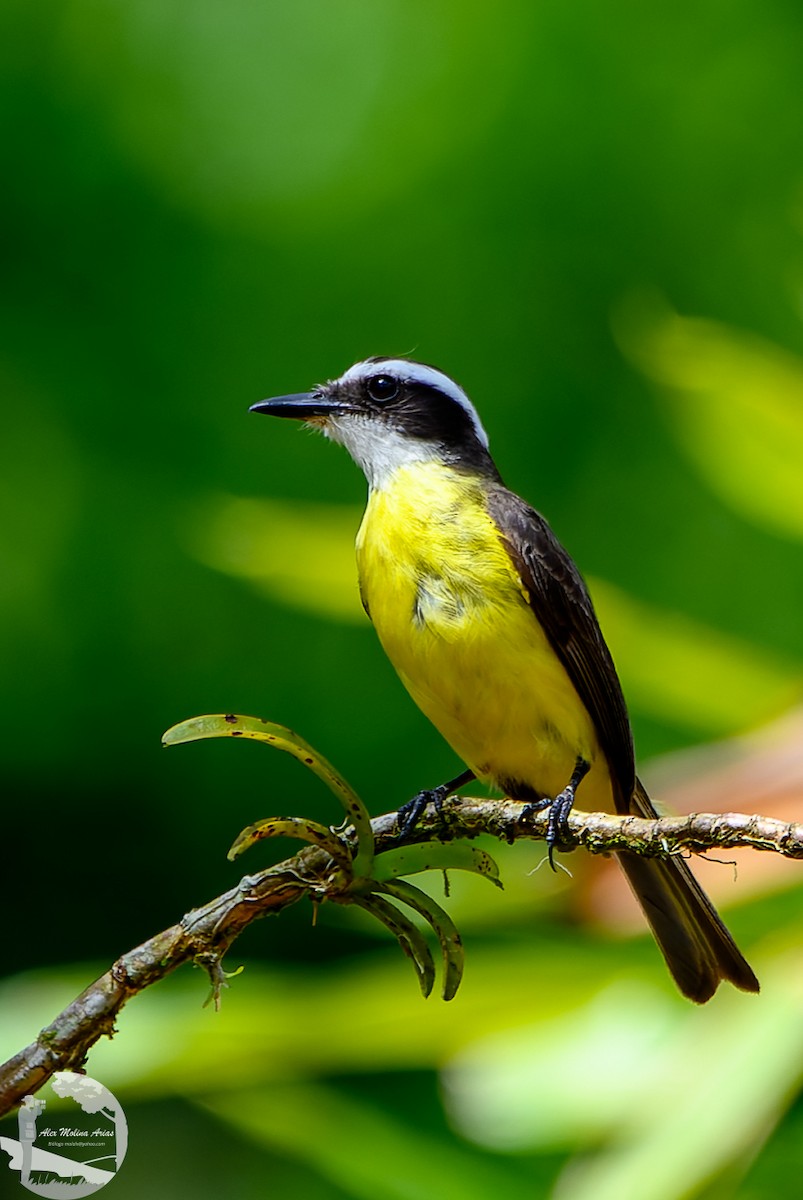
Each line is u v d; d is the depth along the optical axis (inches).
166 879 541.3
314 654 541.0
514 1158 245.3
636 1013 234.2
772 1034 204.8
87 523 553.6
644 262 557.3
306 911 527.5
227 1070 232.4
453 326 556.4
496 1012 240.1
